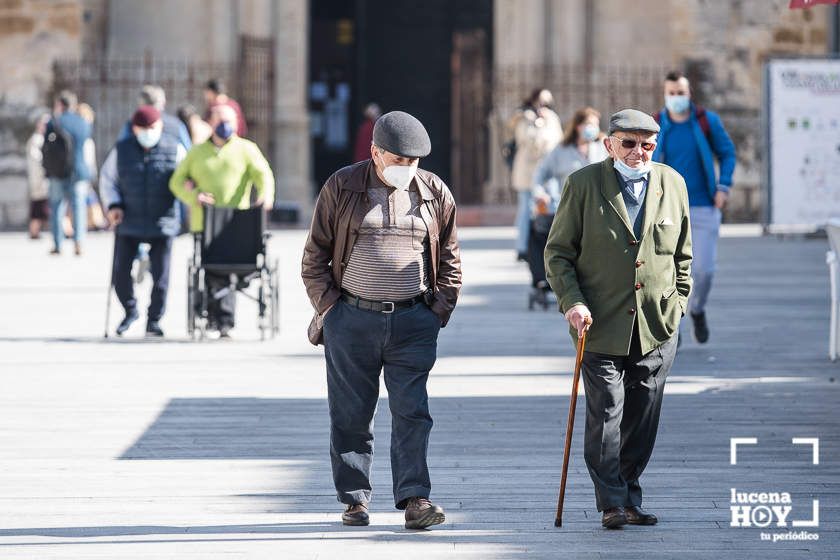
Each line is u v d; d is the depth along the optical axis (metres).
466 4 116.88
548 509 26.02
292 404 36.47
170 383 39.62
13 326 51.47
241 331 50.47
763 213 82.12
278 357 44.34
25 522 25.28
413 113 117.56
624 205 24.38
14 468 29.44
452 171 112.50
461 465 29.53
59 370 41.94
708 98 100.88
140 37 101.81
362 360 24.73
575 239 24.55
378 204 24.52
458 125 104.81
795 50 102.31
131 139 47.94
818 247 82.38
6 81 97.81
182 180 47.69
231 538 24.23
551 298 56.44
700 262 43.81
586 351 24.53
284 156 103.69
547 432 32.78
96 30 100.94
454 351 45.16
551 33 104.81
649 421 25.08
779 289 61.94
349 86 117.75
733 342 46.47
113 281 48.75
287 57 103.75
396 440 24.89
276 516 25.66
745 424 33.44
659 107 101.69
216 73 100.81
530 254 54.84
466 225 98.38
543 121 68.19
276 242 83.88
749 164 101.75
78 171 78.38
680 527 24.73
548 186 53.56
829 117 81.31
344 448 25.16
